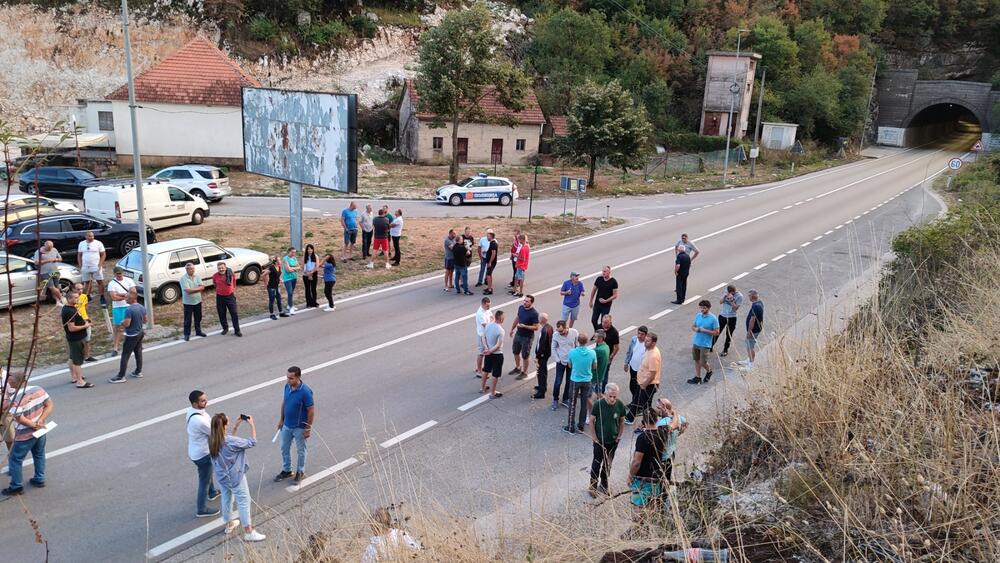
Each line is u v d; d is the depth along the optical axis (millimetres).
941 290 7184
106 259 20531
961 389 4523
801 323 7367
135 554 7535
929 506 3789
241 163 40625
